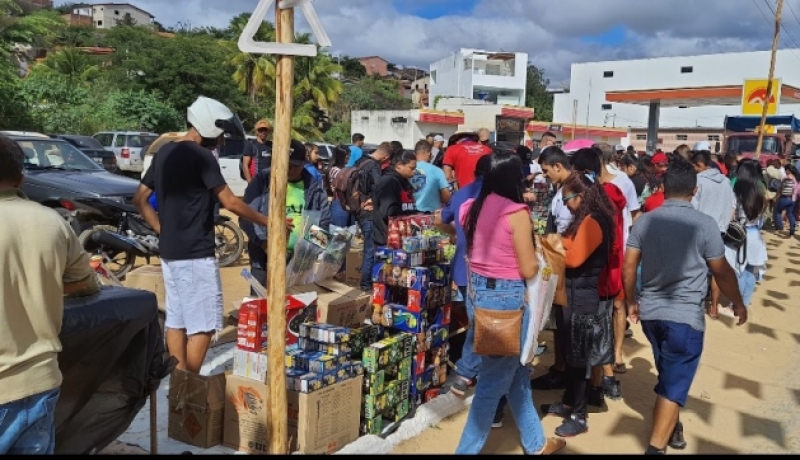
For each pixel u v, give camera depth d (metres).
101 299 2.94
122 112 32.56
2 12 24.47
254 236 5.87
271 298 3.24
